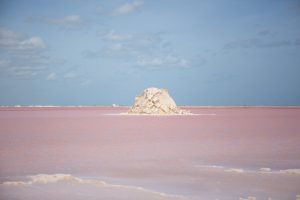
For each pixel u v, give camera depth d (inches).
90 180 658.2
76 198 551.8
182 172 735.7
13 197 557.6
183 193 589.9
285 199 559.8
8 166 789.9
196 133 1518.2
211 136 1398.9
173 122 2218.3
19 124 2069.4
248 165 806.5
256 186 628.4
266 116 3221.0
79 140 1263.5
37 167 778.8
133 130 1649.9
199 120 2471.7
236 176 701.3
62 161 850.1
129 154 952.3
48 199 547.8
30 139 1288.1
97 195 567.5
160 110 3422.7
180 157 904.3
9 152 983.0
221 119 2635.3
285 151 1001.5
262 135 1432.1
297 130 1657.2
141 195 568.4
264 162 840.9
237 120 2498.8
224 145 1131.3
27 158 886.4
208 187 624.4
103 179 681.6
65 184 632.4
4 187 613.0
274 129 1712.6
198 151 1007.0
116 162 838.5
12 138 1322.6
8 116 3262.8
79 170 754.8
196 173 727.7
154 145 1132.5
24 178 680.4
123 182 660.1
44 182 644.1
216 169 765.3
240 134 1471.5
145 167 784.9
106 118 2763.3
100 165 803.4
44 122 2261.3
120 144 1151.6
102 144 1149.1
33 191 589.0
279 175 705.6
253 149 1040.8
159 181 666.2
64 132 1553.9
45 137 1352.1
